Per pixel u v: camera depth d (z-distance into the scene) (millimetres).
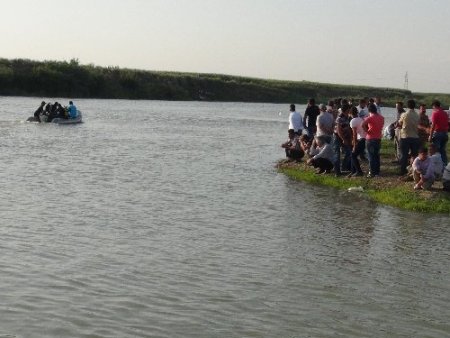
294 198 19969
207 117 68188
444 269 12703
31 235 14180
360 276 12117
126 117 62344
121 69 116750
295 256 13320
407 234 15531
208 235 14844
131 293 10711
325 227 16047
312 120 27969
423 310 10469
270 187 22031
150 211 17359
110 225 15461
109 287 10961
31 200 18234
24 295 10430
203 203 18797
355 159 23141
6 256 12492
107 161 27969
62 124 48750
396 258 13406
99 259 12547
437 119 21484
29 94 101438
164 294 10727
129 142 37156
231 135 44969
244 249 13727
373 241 14773
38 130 42938
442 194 19422
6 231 14445
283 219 16859
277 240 14602
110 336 9000
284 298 10789
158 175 24250
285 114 79875
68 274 11555
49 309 9891
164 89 117750
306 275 12062
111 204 18109
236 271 12141
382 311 10367
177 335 9117
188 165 27531
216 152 33312
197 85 125312
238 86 130125
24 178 22266
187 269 12133
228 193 20656
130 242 13930
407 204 18734
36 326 9242
